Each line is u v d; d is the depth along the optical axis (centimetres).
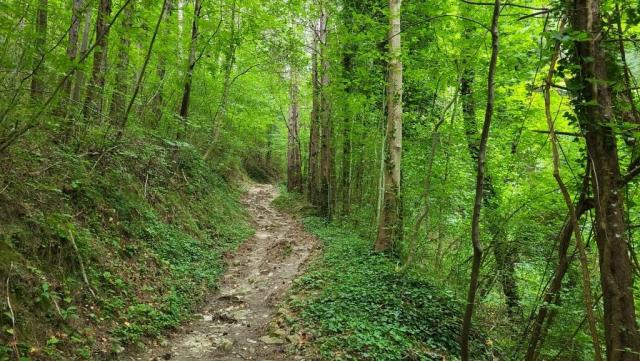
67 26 548
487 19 800
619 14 340
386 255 962
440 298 749
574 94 342
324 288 777
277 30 1512
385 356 544
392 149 980
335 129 1672
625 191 381
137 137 981
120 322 560
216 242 1169
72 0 570
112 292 600
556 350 512
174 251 884
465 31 843
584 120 329
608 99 320
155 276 735
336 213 1762
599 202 322
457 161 1016
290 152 2823
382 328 619
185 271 829
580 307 505
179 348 575
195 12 1259
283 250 1166
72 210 670
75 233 600
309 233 1473
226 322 691
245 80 2033
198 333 638
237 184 2502
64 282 531
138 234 823
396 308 690
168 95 1334
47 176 661
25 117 492
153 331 581
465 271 855
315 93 1856
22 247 505
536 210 754
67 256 564
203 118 1582
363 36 1047
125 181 914
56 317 476
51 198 629
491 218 813
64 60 443
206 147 1895
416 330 636
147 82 1161
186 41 1264
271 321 679
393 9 934
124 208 829
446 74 952
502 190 875
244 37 1523
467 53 842
